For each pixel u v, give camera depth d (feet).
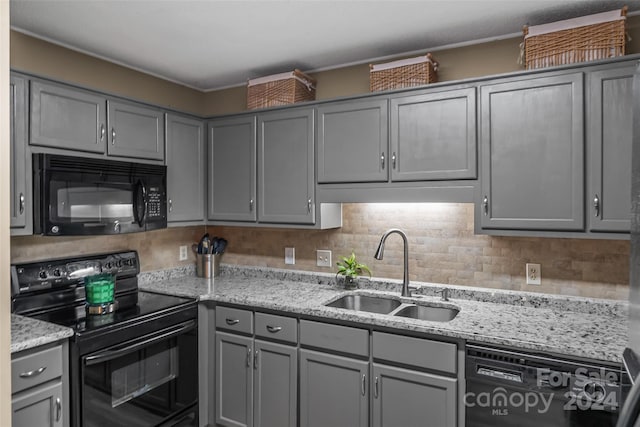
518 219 6.64
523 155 6.59
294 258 9.89
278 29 7.38
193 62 9.01
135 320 6.95
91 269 8.14
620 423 2.50
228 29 7.36
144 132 8.37
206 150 9.82
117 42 7.91
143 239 9.50
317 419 7.23
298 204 8.62
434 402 6.21
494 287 7.75
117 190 7.72
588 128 6.18
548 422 5.50
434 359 6.21
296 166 8.62
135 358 6.96
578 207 6.23
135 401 6.95
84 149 7.29
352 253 9.14
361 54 8.62
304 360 7.35
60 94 6.94
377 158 7.75
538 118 6.49
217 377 8.33
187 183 9.34
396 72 7.80
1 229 2.60
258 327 7.84
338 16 6.90
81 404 6.12
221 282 9.65
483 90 6.87
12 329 5.98
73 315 7.08
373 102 7.79
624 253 6.76
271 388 7.70
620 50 6.14
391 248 8.71
